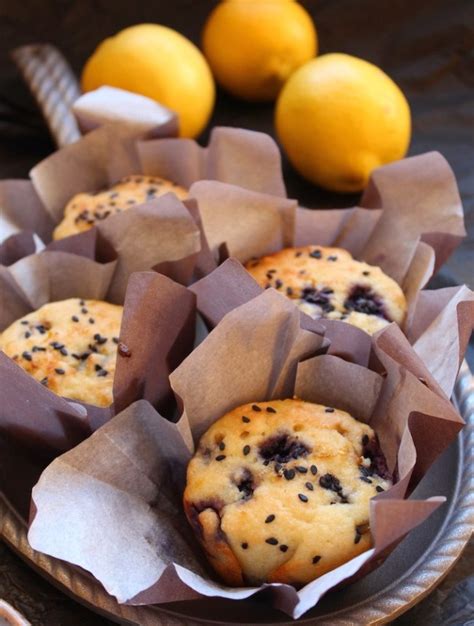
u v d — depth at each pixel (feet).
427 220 1.81
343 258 1.78
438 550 1.45
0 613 1.36
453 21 2.31
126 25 2.39
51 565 1.44
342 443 1.51
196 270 1.77
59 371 1.63
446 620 1.47
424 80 2.28
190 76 2.06
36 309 1.76
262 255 1.81
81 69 2.33
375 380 1.55
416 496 1.53
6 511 1.50
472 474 1.52
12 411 1.52
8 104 2.21
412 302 1.74
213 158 1.89
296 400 1.57
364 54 2.34
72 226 1.86
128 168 1.95
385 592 1.43
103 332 1.68
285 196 1.89
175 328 1.60
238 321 1.50
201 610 1.42
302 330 1.54
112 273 1.76
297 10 2.20
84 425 1.52
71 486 1.45
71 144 1.90
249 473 1.49
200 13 2.41
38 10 2.36
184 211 1.69
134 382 1.56
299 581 1.44
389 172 1.81
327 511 1.45
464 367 1.63
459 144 2.16
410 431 1.49
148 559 1.45
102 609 1.41
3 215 1.88
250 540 1.44
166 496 1.52
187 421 1.51
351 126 1.95
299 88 1.98
